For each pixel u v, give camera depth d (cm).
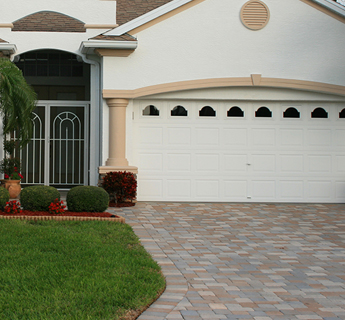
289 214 1152
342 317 512
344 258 760
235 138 1329
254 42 1284
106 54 1250
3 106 1045
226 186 1328
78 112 1457
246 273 669
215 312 519
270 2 1284
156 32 1264
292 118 1340
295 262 732
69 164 1454
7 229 827
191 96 1302
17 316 476
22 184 1443
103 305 511
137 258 697
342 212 1192
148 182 1306
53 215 952
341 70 1300
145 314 511
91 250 721
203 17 1273
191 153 1318
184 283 617
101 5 1336
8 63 1055
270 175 1336
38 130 1448
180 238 873
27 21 1384
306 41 1292
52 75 1584
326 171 1347
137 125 1304
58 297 525
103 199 1013
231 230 955
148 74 1264
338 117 1350
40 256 684
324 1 1284
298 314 518
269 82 1287
